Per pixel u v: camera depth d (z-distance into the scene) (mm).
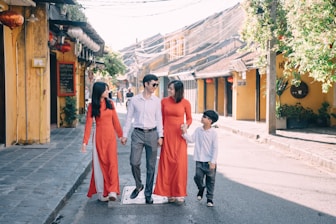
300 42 10750
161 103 6172
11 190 6320
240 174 8406
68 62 16719
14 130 11289
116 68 31734
